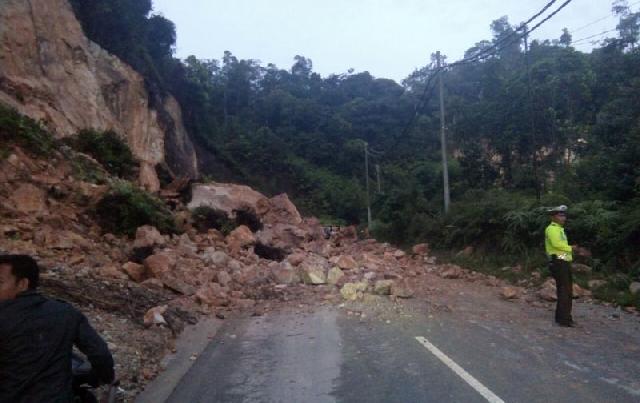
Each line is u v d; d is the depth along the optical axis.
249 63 95.88
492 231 17.25
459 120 43.25
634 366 6.02
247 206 20.31
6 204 11.41
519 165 35.28
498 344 7.10
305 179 66.81
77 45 23.05
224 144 65.44
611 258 12.08
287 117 78.50
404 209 27.06
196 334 7.94
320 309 9.73
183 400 5.27
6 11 19.36
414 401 5.08
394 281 11.48
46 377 2.92
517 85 37.34
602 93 31.61
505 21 52.53
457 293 11.45
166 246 13.22
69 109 20.75
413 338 7.48
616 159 15.34
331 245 22.27
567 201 15.27
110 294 8.37
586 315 8.96
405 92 72.81
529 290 11.75
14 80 18.31
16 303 3.02
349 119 74.50
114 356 6.09
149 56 35.91
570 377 5.66
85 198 13.65
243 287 11.38
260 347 7.27
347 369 6.18
